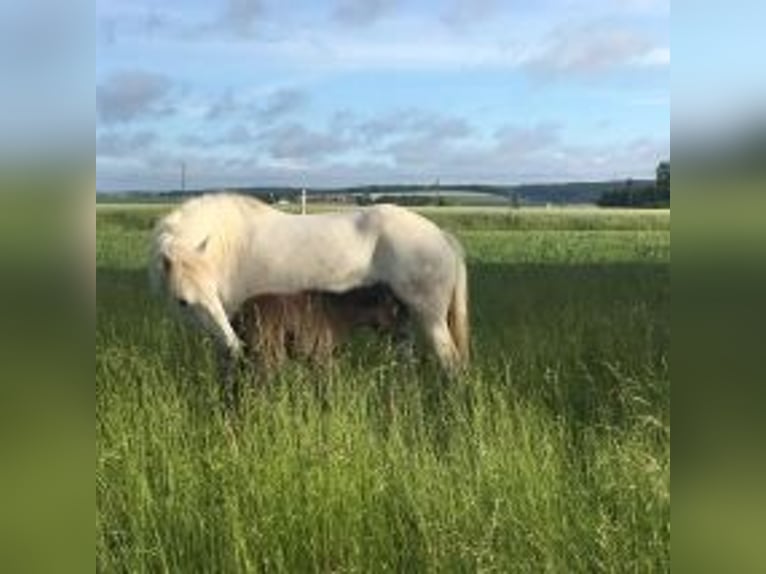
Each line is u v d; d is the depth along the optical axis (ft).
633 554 10.76
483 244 81.87
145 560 11.78
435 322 24.57
